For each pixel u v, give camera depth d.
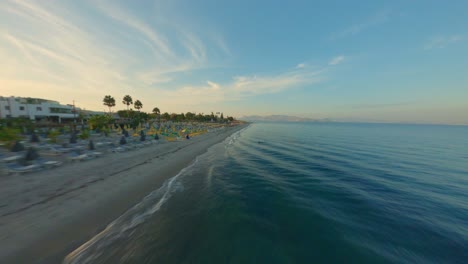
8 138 17.58
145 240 6.35
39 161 13.16
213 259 5.66
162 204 8.98
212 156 20.89
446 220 7.96
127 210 8.25
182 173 14.03
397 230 7.29
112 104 64.12
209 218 7.89
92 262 5.31
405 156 21.34
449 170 15.53
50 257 5.39
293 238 6.77
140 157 17.78
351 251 6.16
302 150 25.27
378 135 50.16
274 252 6.05
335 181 12.70
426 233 7.10
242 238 6.66
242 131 67.12
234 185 11.84
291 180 12.90
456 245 6.41
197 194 10.30
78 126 41.19
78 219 7.25
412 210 8.83
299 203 9.46
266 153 23.03
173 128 51.66
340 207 9.10
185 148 24.81
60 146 18.94
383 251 6.17
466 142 36.75
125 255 5.64
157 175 13.05
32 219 6.99
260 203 9.44
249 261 5.64
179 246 6.14
